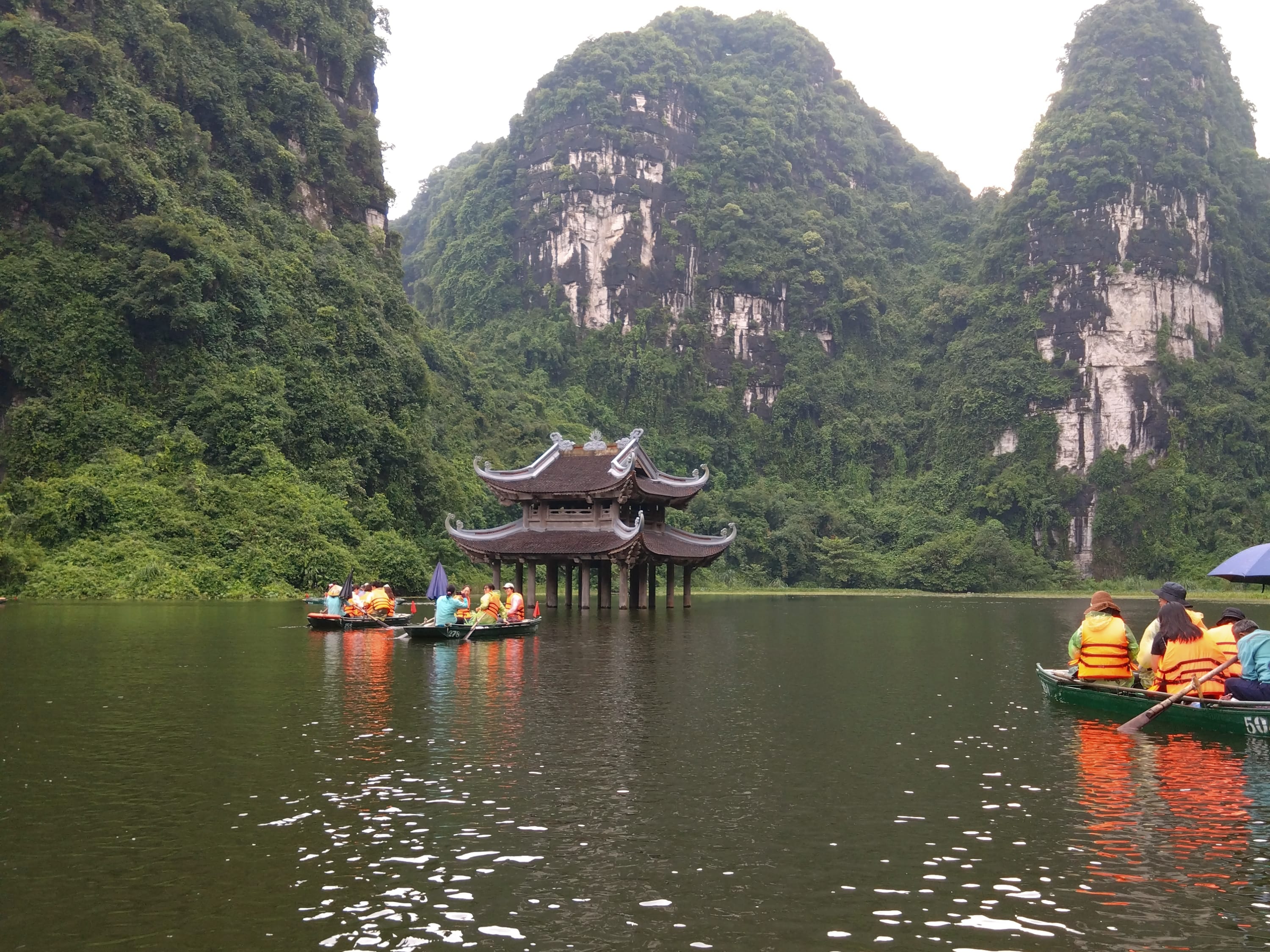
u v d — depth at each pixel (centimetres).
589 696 2203
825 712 2041
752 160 17362
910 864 1084
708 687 2380
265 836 1166
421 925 920
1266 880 1037
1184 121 15625
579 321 16038
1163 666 1902
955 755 1617
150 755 1566
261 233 8662
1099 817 1260
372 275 9888
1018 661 3150
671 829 1200
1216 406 14062
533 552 4809
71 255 7144
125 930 908
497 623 3606
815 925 923
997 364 15262
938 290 17362
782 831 1197
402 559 7250
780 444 15912
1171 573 13250
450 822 1221
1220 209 15450
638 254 16250
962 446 15250
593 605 5856
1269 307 15862
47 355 6850
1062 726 1889
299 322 8338
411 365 9206
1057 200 15325
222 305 7631
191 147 8300
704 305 16462
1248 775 1481
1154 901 983
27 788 1370
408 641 3416
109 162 7300
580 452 5131
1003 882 1031
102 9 8156
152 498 6425
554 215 16362
